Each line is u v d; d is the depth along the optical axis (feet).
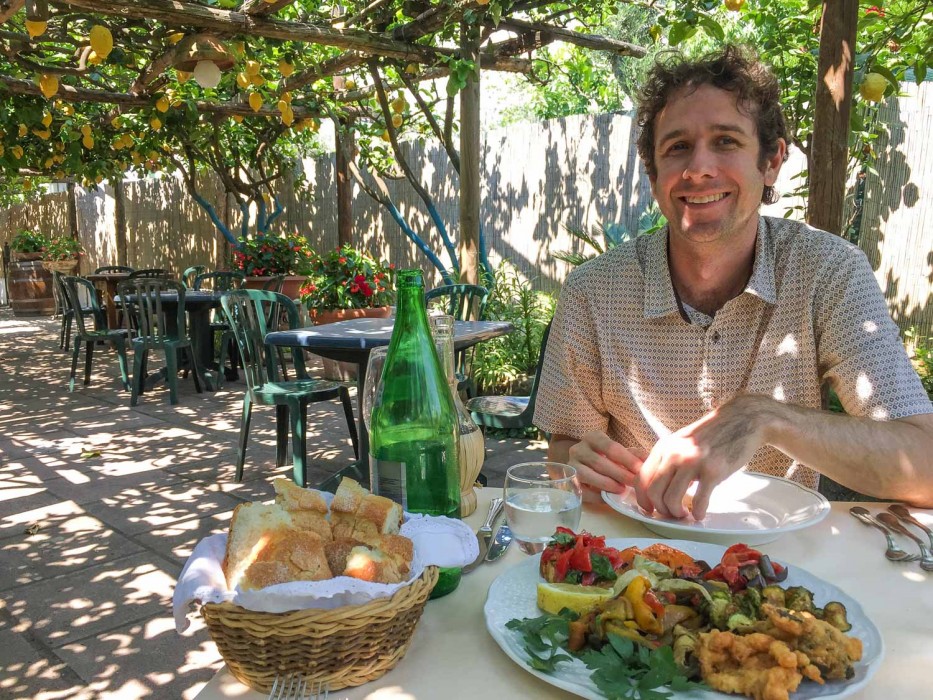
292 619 2.29
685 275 5.07
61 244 41.70
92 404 19.36
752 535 3.49
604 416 5.60
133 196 38.40
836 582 3.22
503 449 14.55
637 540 3.53
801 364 4.89
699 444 3.90
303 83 19.76
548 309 19.38
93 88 21.76
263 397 12.30
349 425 13.56
